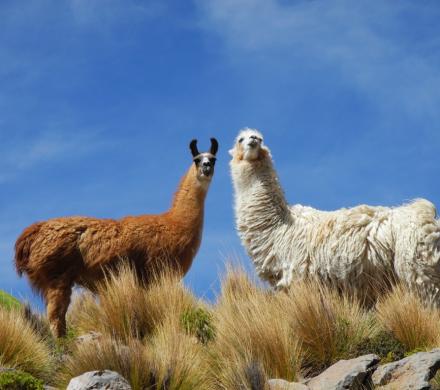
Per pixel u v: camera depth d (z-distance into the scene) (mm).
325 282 9406
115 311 9141
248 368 7176
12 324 8078
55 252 9797
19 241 9953
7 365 7617
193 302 9633
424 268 8984
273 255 9727
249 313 8531
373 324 8641
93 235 9961
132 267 10000
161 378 7234
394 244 9227
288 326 8156
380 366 7379
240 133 10500
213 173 10516
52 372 7914
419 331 8258
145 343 8734
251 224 9891
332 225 9469
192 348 8070
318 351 8086
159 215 10438
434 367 7223
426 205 9320
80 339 8797
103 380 6715
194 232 10352
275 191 9984
